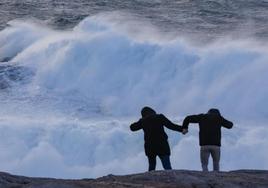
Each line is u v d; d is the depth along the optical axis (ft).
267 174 97.35
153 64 232.53
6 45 278.26
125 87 228.63
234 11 336.49
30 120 173.27
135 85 228.22
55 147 159.53
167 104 217.56
